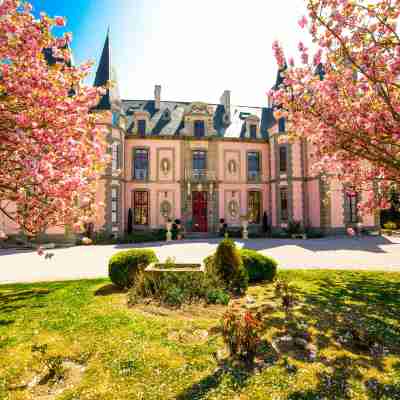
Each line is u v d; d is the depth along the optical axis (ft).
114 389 10.04
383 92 16.17
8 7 13.78
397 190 22.54
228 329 12.68
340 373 11.07
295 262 36.50
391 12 15.78
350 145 18.01
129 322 15.93
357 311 18.03
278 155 80.59
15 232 56.95
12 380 10.78
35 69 14.23
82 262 38.81
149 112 86.02
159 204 79.41
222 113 90.12
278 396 9.64
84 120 15.84
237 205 83.35
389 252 45.27
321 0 16.25
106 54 75.92
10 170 13.07
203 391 9.89
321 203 71.72
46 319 16.56
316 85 17.94
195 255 42.91
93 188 16.24
